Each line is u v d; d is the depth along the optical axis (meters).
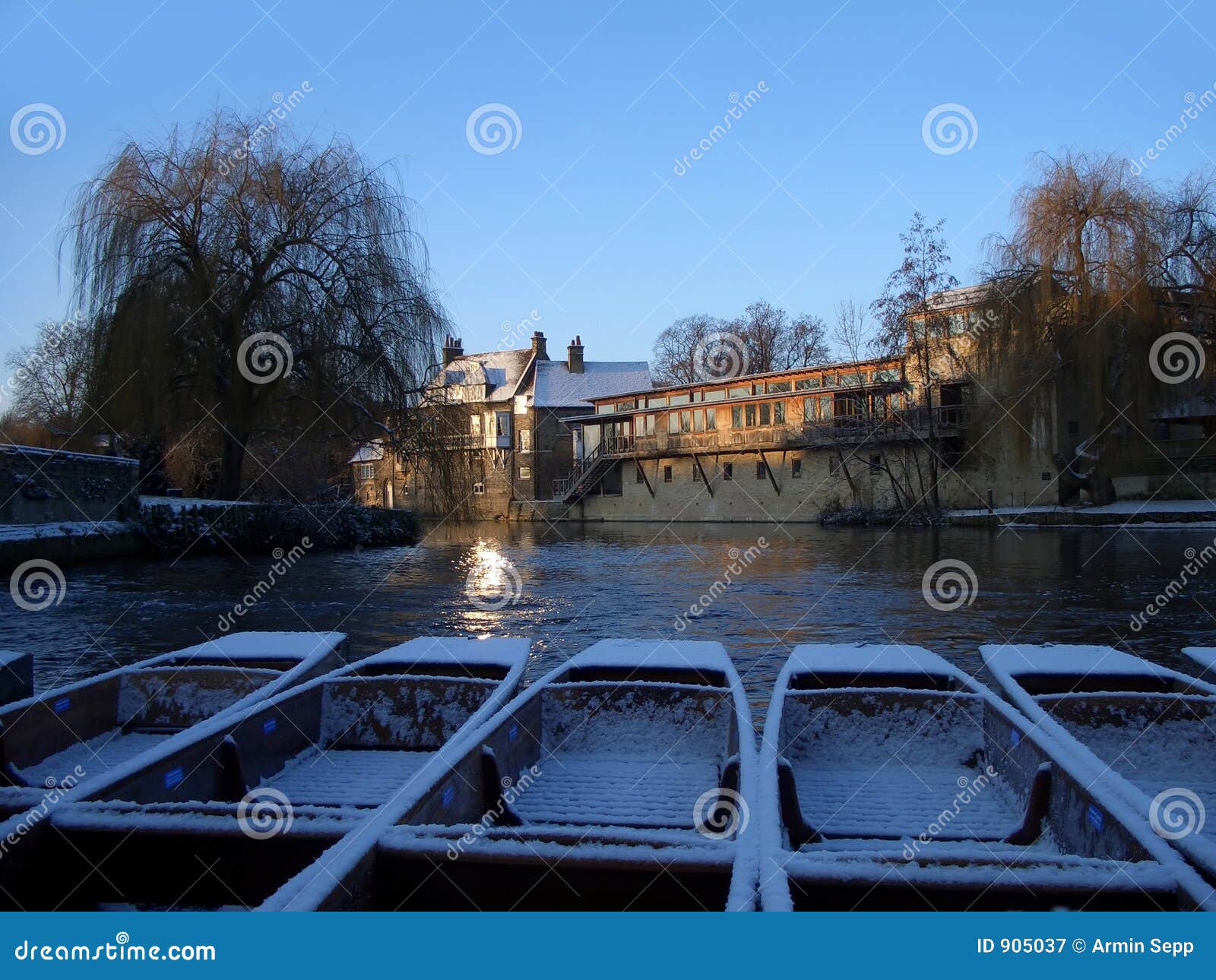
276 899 2.82
